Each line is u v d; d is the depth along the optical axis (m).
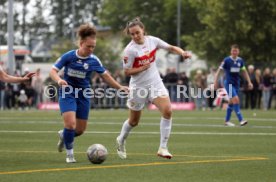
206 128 43.12
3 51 98.44
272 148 29.97
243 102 74.38
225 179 20.39
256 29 92.44
